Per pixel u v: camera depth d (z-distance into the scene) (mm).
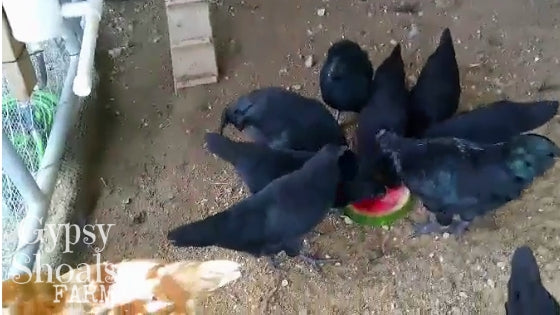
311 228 1470
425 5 2062
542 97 1848
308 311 1518
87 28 1490
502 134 1572
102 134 1826
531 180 1450
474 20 2020
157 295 1413
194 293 1483
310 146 1604
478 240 1602
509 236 1604
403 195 1660
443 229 1615
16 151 1447
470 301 1517
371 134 1609
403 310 1511
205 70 1896
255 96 1631
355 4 2076
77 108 1741
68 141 1760
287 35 2018
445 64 1683
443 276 1555
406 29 2018
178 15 1794
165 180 1737
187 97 1893
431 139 1520
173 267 1487
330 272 1570
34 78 1520
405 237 1618
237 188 1716
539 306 1270
